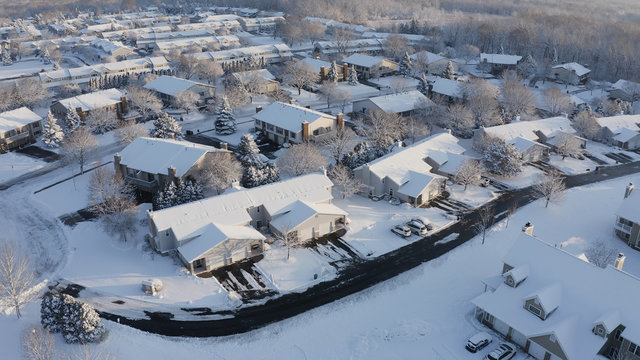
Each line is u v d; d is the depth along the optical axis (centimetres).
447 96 13400
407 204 7962
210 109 12362
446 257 6656
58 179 8950
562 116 11575
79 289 5931
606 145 11244
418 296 5878
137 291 5916
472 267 6456
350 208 7881
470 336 5216
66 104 11419
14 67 19375
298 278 6184
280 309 5638
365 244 6931
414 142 10631
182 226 6500
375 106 11606
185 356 4956
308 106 12731
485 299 5322
